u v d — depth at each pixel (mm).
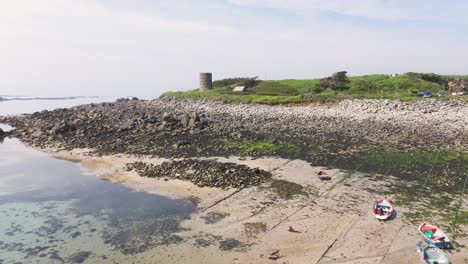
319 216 18109
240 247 15242
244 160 29141
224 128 44031
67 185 24859
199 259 14383
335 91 76000
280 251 14773
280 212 18766
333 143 34062
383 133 37656
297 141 35531
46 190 23891
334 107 59469
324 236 15969
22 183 25578
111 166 29172
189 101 81312
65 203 21391
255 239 15898
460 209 18516
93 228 17719
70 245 15992
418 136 35719
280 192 21672
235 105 69875
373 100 59719
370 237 15773
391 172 25000
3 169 29531
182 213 19156
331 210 18812
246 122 48875
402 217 17766
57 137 43312
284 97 70188
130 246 15703
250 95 79188
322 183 23109
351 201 19969
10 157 34188
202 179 24266
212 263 14047
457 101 53562
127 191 23062
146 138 39438
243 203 20141
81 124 51938
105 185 24500
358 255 14305
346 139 35562
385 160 27875
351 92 73062
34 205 21203
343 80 81125
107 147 36031
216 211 19219
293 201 20203
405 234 15961
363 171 25375
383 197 20438
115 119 55281
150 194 22297
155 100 90625
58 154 34844
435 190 21344
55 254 15219
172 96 93188
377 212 17891
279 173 25438
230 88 93125
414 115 47688
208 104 74188
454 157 28016
